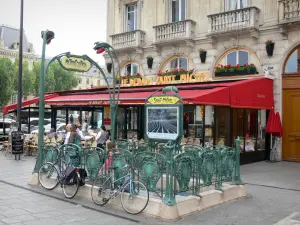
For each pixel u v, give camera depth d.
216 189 7.67
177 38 17.20
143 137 16.25
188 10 17.50
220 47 16.17
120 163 7.12
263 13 14.87
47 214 6.53
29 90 50.56
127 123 17.06
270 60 14.61
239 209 7.16
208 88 12.43
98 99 14.51
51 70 53.53
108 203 7.14
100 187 7.31
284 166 12.94
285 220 6.41
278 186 9.52
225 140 12.82
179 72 17.14
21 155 15.91
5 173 10.94
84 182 7.77
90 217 6.41
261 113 14.39
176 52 17.83
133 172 6.97
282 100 14.33
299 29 13.77
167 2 18.62
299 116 13.91
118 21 21.16
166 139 8.38
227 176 8.10
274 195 8.52
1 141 20.66
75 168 7.76
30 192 8.35
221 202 7.55
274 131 13.96
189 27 16.94
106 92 16.52
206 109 13.16
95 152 7.84
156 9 19.05
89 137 14.75
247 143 13.69
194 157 7.05
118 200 6.98
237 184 8.26
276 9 14.49
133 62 19.98
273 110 14.27
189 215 6.61
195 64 17.08
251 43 15.19
